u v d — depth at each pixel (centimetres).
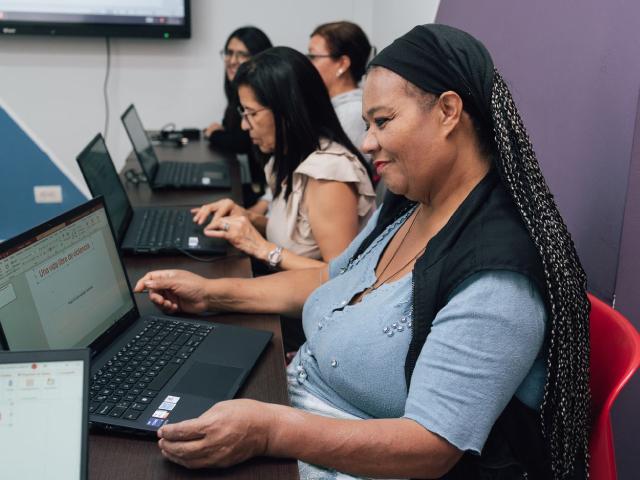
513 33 165
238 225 171
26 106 370
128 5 353
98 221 124
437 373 91
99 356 114
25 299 99
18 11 344
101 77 371
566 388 96
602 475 103
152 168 253
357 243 138
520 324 90
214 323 129
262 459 93
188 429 88
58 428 75
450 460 90
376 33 364
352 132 245
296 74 171
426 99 96
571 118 139
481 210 98
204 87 381
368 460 89
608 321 110
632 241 124
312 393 118
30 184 274
